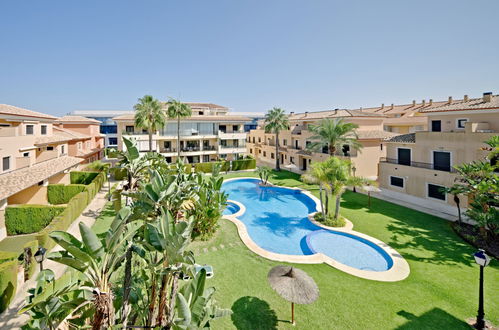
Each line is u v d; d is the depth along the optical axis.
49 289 6.88
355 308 10.52
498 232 15.34
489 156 17.28
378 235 18.25
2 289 9.82
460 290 11.74
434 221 20.72
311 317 10.00
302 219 23.53
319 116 43.34
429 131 27.14
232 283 12.32
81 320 6.44
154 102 38.25
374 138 33.09
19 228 18.02
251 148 68.12
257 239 19.34
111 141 82.50
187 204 19.34
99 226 18.98
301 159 46.19
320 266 14.09
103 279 5.56
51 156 29.34
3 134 23.62
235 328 9.40
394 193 27.94
